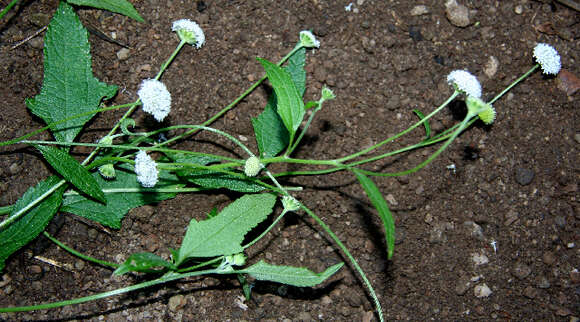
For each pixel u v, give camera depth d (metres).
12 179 0.30
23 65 0.31
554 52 0.32
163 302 0.31
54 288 0.30
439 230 0.32
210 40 0.32
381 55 0.33
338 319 0.32
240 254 0.29
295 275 0.28
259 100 0.32
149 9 0.32
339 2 0.33
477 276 0.32
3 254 0.28
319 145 0.32
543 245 0.33
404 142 0.33
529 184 0.33
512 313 0.32
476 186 0.33
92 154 0.30
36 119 0.31
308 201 0.32
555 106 0.33
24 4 0.31
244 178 0.30
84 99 0.30
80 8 0.32
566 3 0.34
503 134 0.33
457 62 0.33
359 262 0.32
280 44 0.33
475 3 0.34
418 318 0.32
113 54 0.32
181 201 0.31
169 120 0.32
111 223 0.30
